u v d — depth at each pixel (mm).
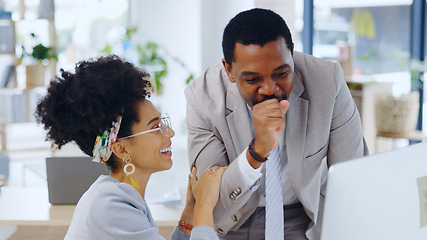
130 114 1444
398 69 5895
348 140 1685
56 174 2697
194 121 1764
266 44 1351
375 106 5406
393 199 933
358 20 6055
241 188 1528
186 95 1805
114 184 1428
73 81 1436
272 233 1613
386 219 929
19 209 2674
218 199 1589
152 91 1541
